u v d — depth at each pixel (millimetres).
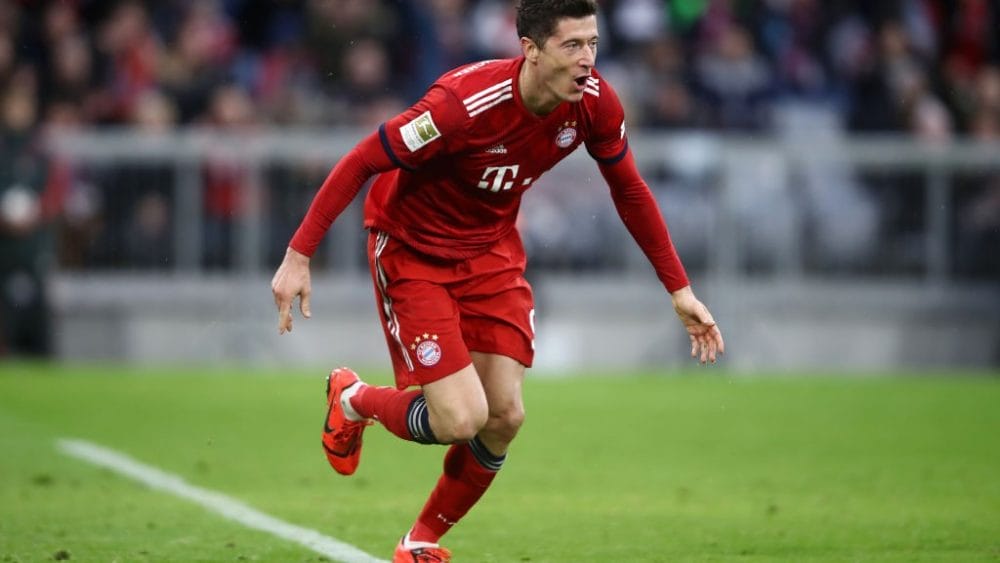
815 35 61438
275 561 19297
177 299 52031
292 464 29656
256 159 51938
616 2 60406
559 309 52344
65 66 56469
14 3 58031
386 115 55938
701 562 19547
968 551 20344
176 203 51938
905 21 62750
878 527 22422
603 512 24000
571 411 39688
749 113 58188
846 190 52969
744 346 52594
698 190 52438
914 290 53312
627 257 52625
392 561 19109
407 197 18672
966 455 31531
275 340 52156
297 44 59000
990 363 53781
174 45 58000
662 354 52750
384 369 50844
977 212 53312
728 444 33312
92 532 21547
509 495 25938
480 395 17984
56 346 51938
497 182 18312
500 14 59750
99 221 51781
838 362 53250
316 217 17953
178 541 20812
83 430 34812
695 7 60625
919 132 58031
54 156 51312
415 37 58156
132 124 54750
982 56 63906
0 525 22125
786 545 20844
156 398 41406
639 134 56406
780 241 52781
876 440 34031
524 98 17766
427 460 30656
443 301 18406
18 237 50656
